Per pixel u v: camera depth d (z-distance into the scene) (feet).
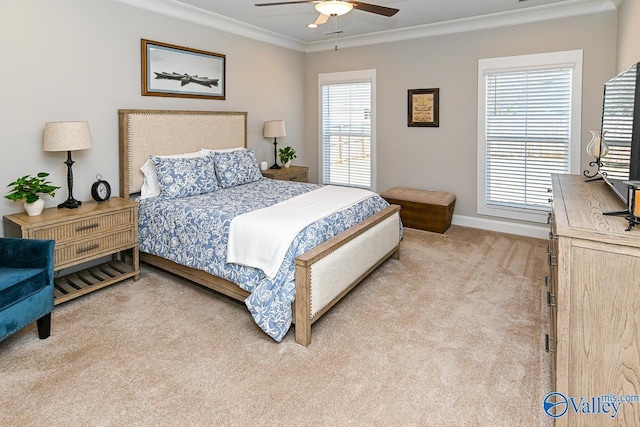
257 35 16.90
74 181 11.43
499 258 13.11
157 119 13.00
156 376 7.09
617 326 4.80
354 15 14.74
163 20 13.29
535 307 9.65
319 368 7.34
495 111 15.58
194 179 12.53
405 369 7.28
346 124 19.49
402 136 17.92
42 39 10.34
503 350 7.84
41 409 6.26
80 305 9.84
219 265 9.54
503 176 15.81
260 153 17.94
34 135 10.42
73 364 7.43
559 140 14.44
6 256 8.11
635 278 4.64
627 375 4.81
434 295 10.38
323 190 12.96
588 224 5.15
